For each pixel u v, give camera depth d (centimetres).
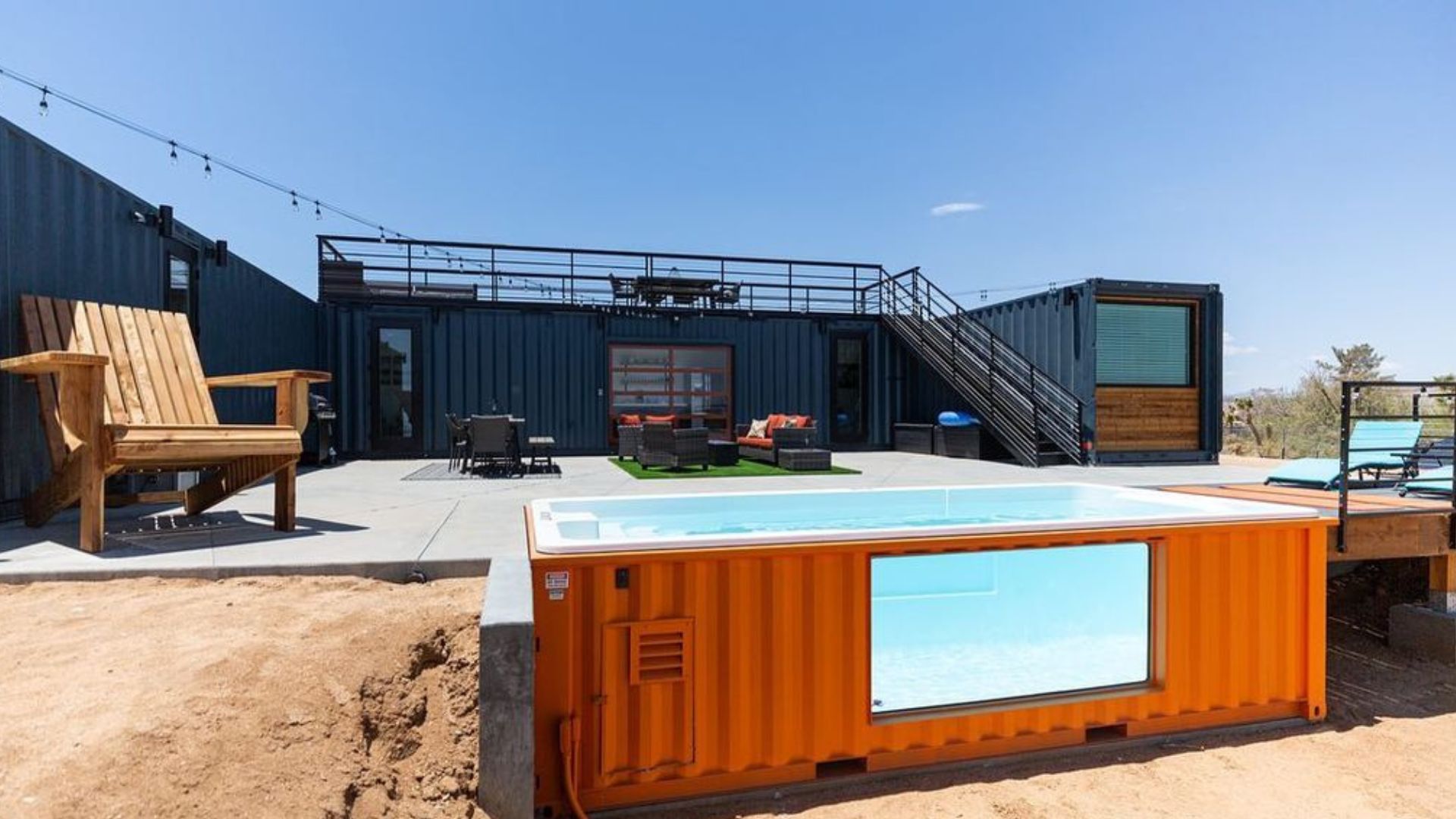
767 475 822
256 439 401
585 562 252
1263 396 2062
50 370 396
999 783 282
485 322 1152
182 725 194
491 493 629
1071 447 998
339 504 548
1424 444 618
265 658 234
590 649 255
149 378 452
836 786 278
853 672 280
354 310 1098
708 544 264
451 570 346
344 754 208
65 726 188
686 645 261
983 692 332
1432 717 357
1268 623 336
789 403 1292
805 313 1300
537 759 247
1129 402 1017
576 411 1192
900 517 482
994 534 293
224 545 375
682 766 262
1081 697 310
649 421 1030
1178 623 320
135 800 169
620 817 255
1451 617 424
